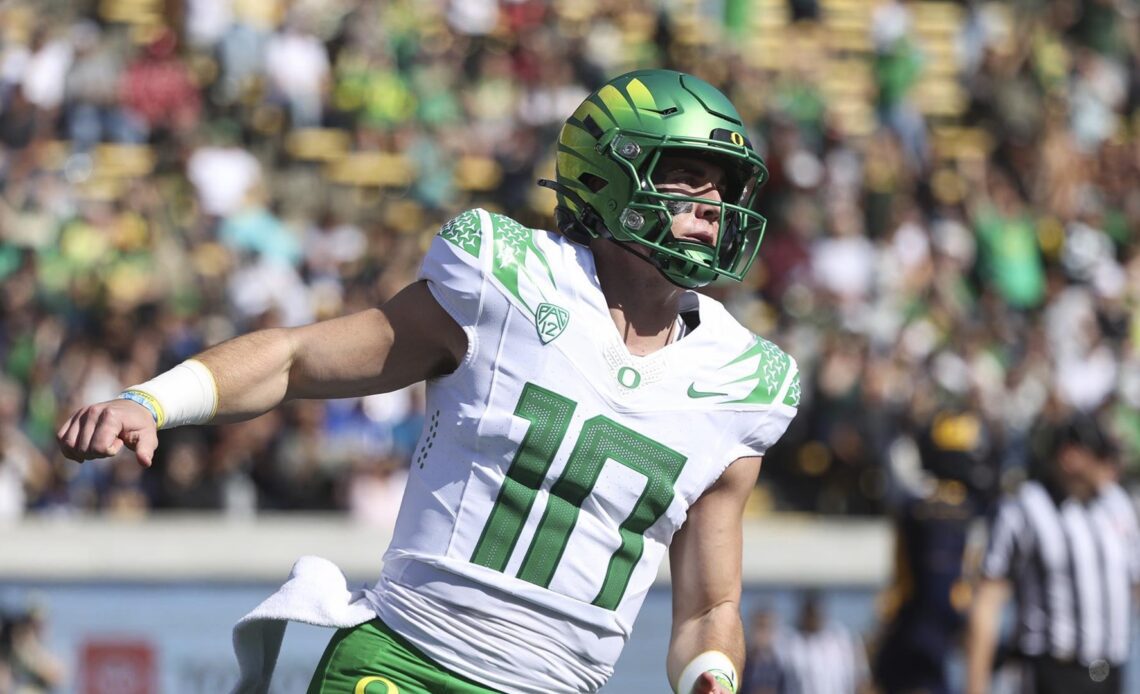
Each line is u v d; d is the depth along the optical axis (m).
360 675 9.79
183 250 40.62
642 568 9.98
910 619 26.89
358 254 43.62
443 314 9.78
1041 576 22.94
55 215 40.53
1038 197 51.41
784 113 49.16
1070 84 56.84
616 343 9.78
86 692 27.50
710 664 10.29
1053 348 44.25
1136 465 38.50
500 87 49.06
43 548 27.66
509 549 9.64
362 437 35.03
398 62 48.91
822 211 45.22
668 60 51.41
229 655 28.42
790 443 38.09
